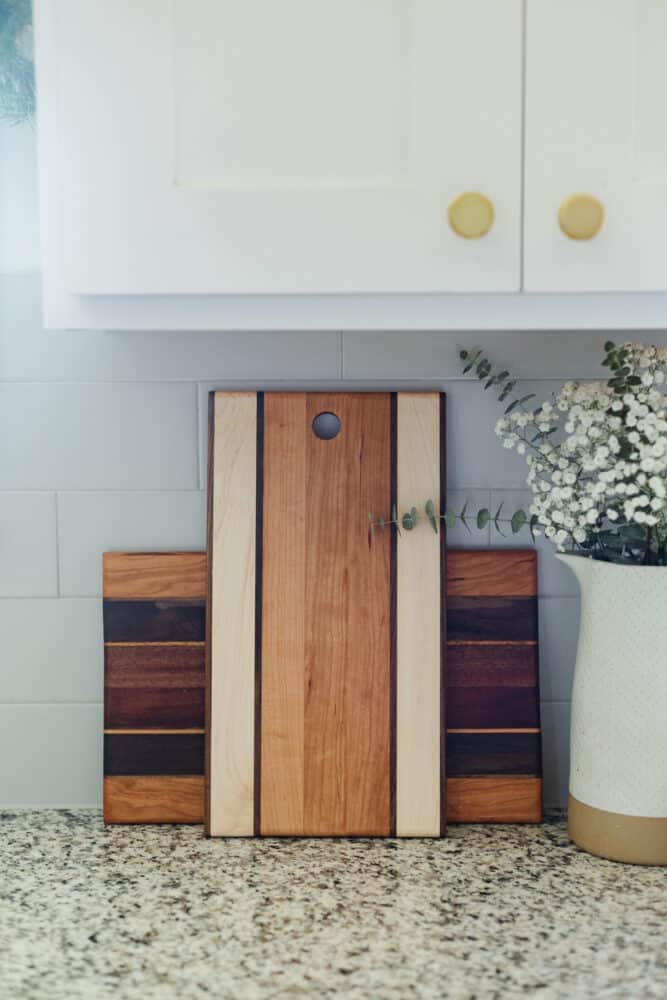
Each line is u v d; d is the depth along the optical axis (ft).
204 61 2.90
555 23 2.88
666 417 3.60
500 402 4.12
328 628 3.93
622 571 3.51
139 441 4.12
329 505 3.94
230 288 2.95
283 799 3.90
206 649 3.92
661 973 2.90
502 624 4.05
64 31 2.89
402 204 2.92
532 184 2.92
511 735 4.05
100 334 4.09
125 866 3.62
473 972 2.90
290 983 2.84
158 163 2.92
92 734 4.18
